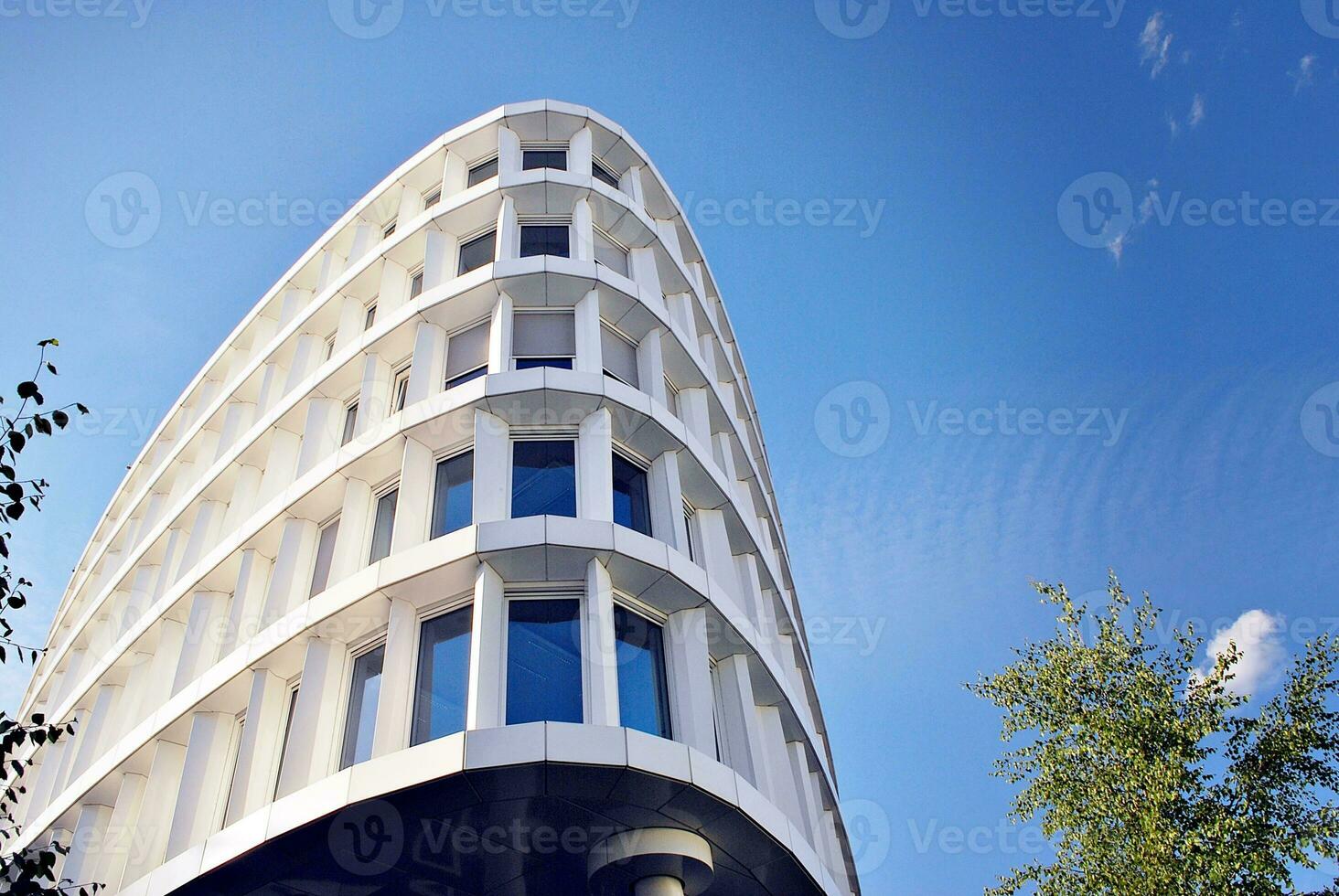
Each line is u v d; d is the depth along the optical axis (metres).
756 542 21.08
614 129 26.11
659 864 13.18
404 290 23.06
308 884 13.66
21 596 10.24
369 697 15.20
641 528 17.56
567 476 17.03
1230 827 15.37
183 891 13.55
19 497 10.02
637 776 12.35
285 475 21.02
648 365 20.55
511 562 14.61
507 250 21.08
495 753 11.92
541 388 17.00
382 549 17.41
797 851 14.45
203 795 15.94
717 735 16.25
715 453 22.44
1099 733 17.05
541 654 14.26
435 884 13.66
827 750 25.83
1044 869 17.12
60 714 24.27
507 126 25.38
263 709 15.59
